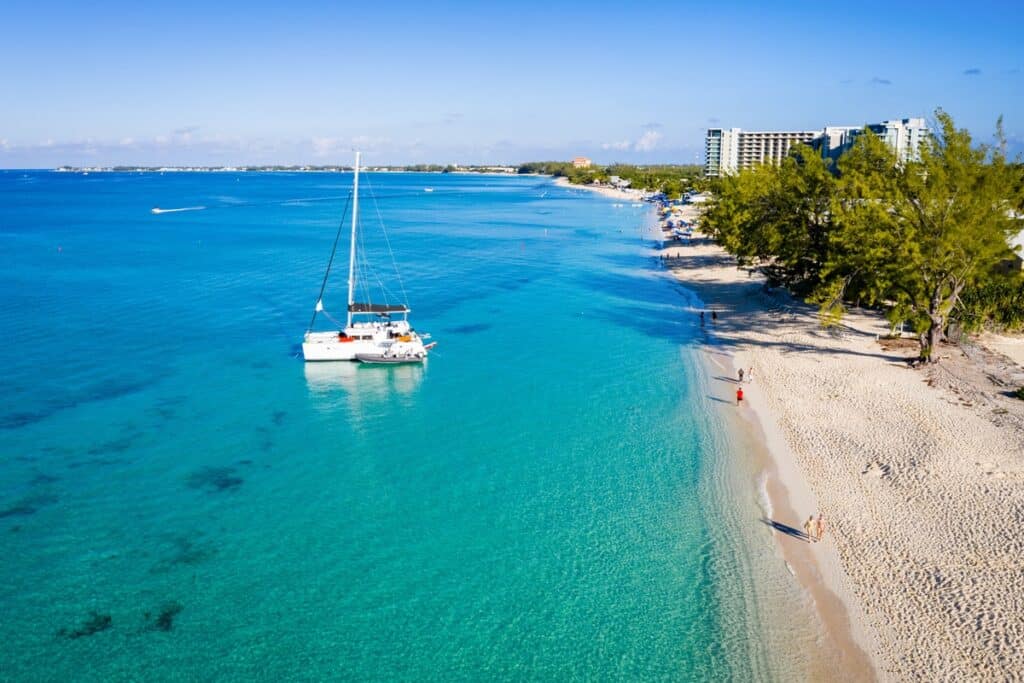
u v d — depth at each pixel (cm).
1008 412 4888
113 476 4347
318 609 3180
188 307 8731
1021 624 2902
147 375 6188
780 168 8906
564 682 2775
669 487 4194
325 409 5459
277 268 11619
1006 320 6675
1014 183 5806
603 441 4838
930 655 2808
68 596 3250
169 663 2870
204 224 19100
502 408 5459
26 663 2859
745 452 4588
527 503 4044
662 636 3002
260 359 6675
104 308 8612
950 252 5619
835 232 6688
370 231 17500
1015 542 3409
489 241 15450
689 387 5803
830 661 2828
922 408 5031
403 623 3094
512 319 8200
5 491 4147
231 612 3161
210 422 5188
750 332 7338
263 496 4134
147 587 3316
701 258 12450
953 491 3897
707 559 3497
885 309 7706
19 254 12962
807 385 5650
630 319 8138
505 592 3284
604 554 3559
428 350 6994
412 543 3666
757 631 3011
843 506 3869
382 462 4566
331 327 7831
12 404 5456
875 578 3272
